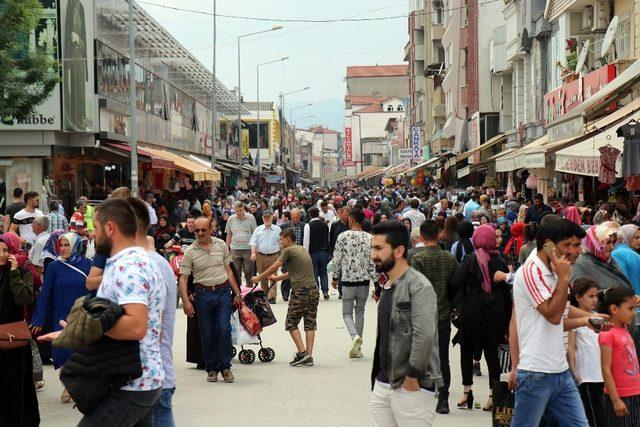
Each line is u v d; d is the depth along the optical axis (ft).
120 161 128.88
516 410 24.59
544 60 123.75
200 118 206.28
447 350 37.09
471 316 36.65
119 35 120.78
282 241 48.11
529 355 24.21
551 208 83.20
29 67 78.59
